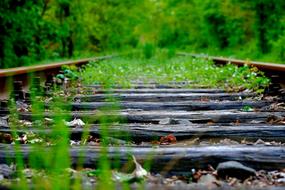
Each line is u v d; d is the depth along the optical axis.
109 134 3.52
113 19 32.81
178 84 8.54
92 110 4.99
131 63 18.72
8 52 16.77
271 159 2.81
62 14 25.00
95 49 31.86
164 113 4.59
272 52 21.81
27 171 2.60
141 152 2.86
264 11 23.27
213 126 3.78
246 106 5.13
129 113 4.59
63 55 26.08
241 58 23.05
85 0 26.62
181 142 3.52
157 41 53.22
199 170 2.75
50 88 6.88
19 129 3.65
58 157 1.84
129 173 2.72
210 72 10.26
